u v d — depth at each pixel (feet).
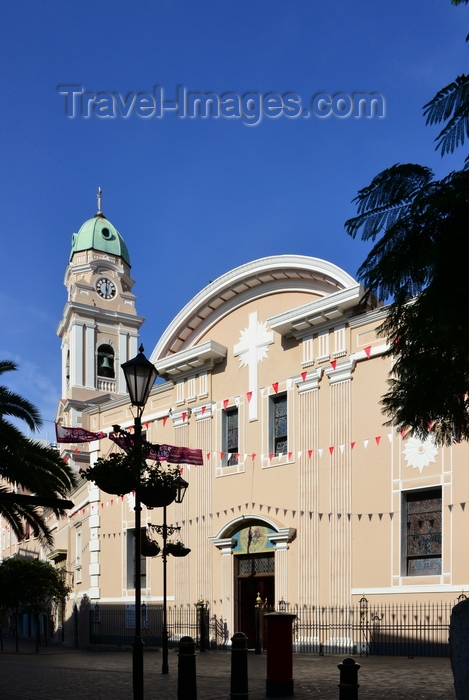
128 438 40.01
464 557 63.77
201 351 89.25
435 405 32.40
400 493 69.36
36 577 110.83
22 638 157.48
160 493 40.29
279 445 82.64
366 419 73.61
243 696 38.37
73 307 177.06
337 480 74.64
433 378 33.04
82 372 175.22
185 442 91.76
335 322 77.92
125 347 183.21
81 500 113.39
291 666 41.47
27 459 65.16
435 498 67.67
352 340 76.54
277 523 78.64
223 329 90.94
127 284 192.85
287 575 77.05
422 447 68.33
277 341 84.07
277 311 85.40
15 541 190.70
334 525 73.92
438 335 30.14
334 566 73.15
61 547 130.41
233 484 85.20
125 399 103.60
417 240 30.94
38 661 75.97
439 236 30.83
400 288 31.60
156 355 96.48
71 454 154.10
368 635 68.74
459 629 26.73
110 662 70.95
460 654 26.32
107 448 104.99
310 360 79.71
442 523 65.87
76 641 111.14
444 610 64.34
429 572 66.85
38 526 71.15
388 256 31.27
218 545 84.38
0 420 61.16
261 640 76.18
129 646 94.32
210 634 83.41
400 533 68.69
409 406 33.86
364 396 74.28
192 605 86.58
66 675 57.11
